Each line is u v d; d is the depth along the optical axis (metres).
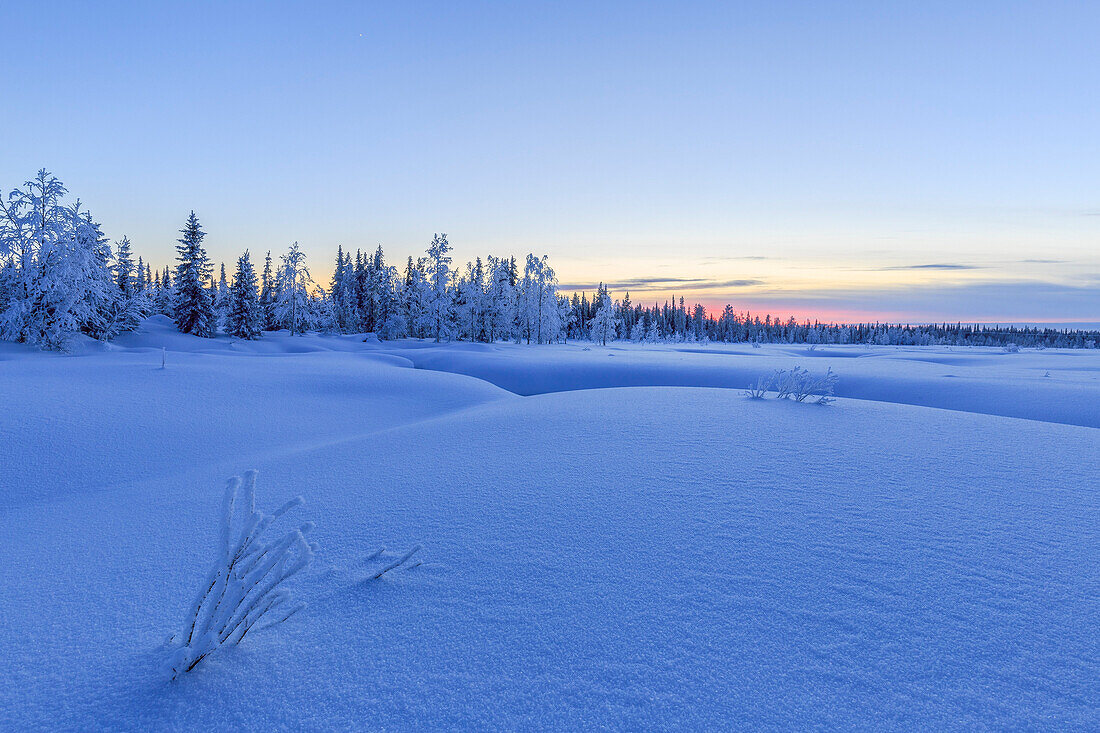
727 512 4.04
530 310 82.81
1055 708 1.96
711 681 2.12
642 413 8.73
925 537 3.56
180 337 52.88
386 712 1.97
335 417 13.66
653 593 2.82
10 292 36.03
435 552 3.42
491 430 7.71
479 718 1.93
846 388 25.12
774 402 10.10
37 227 35.50
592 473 5.18
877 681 2.12
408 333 83.00
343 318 94.06
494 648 2.35
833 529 3.70
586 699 2.03
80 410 10.66
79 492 7.36
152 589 3.09
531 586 2.92
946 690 2.06
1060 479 4.89
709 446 6.27
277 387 16.27
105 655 2.37
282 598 2.33
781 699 2.02
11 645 2.47
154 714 1.96
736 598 2.76
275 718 1.94
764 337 153.62
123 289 52.22
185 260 55.88
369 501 4.56
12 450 8.30
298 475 5.79
